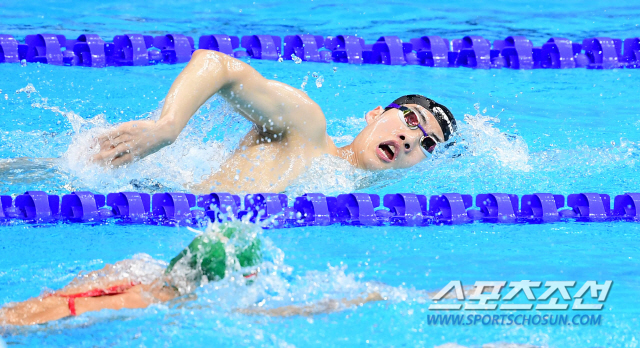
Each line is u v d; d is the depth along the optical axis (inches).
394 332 303.4
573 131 650.2
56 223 434.9
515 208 486.3
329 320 311.7
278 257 390.6
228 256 314.5
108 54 814.5
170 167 493.7
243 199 459.2
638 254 410.3
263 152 482.0
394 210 477.4
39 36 801.6
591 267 387.5
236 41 863.1
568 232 450.9
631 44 876.6
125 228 430.9
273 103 454.0
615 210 490.9
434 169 531.2
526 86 789.9
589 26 1016.2
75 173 474.0
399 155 504.4
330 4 1102.4
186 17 1008.2
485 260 395.9
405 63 860.6
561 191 514.6
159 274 324.5
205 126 503.2
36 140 570.3
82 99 678.5
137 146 406.3
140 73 772.6
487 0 1147.3
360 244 418.3
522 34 973.2
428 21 1031.6
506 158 568.7
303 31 960.9
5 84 704.4
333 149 510.9
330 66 834.8
